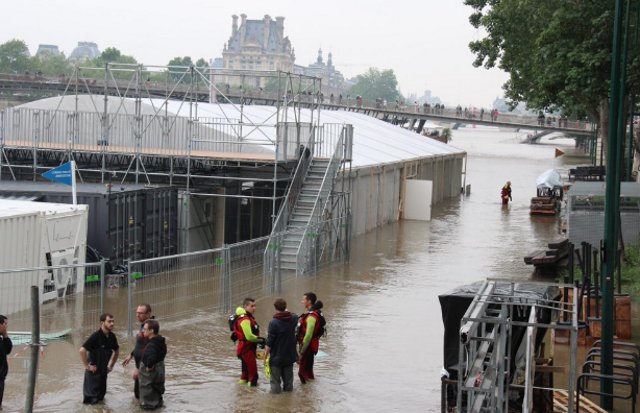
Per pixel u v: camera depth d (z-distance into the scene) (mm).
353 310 24688
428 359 19594
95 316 22891
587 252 22297
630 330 21047
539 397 14531
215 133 34281
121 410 15398
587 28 32031
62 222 24734
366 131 55562
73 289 25312
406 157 49688
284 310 16703
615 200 15938
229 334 21484
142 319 16031
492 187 74688
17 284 22984
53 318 22516
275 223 29969
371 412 15766
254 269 26750
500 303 13094
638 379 16922
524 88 50531
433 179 58031
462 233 43500
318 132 36438
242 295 26000
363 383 17609
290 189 32438
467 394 13281
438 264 33500
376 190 43438
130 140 34562
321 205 32719
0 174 34812
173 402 15984
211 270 25547
